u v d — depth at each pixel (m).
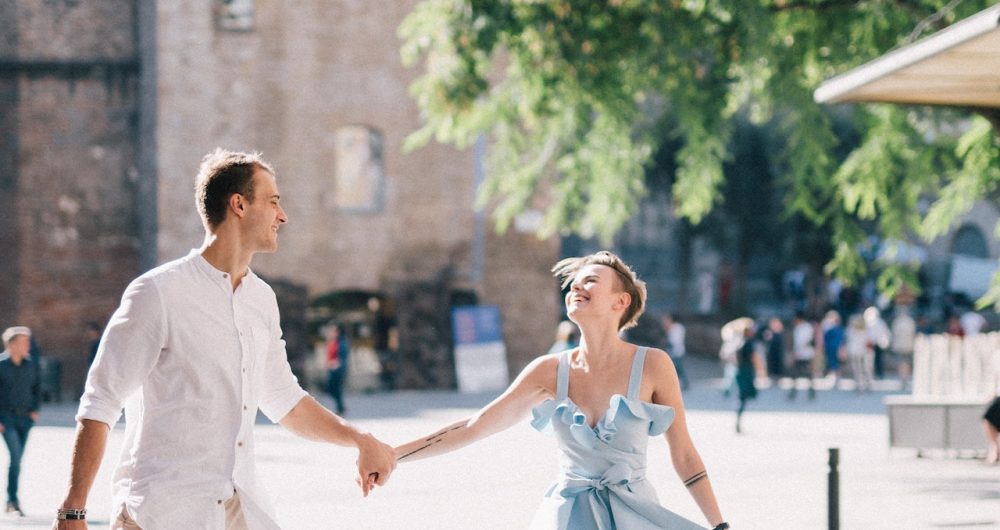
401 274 36.03
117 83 36.12
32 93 35.81
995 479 16.17
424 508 13.77
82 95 36.03
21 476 17.06
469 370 35.69
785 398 32.53
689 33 19.81
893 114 19.69
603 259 5.59
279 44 35.22
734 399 32.22
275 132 35.25
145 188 35.78
